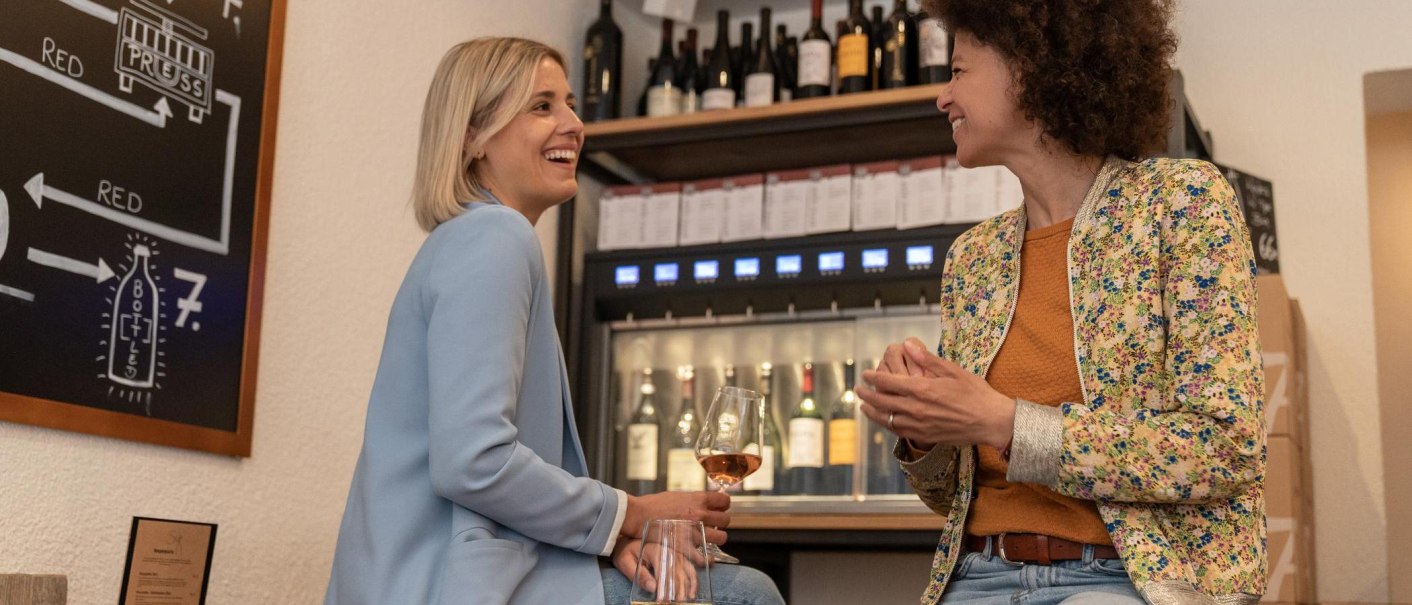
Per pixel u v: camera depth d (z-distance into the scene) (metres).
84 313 2.10
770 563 3.49
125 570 2.07
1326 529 3.27
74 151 2.11
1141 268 1.47
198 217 2.33
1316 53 3.50
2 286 1.97
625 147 3.49
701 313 3.52
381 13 2.88
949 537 1.58
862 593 3.54
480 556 1.49
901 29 3.39
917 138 3.41
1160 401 1.43
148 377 2.21
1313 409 3.33
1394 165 3.94
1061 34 1.57
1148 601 1.36
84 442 2.11
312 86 2.65
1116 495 1.37
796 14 3.90
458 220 1.63
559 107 1.86
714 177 3.79
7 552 1.97
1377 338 3.89
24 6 2.04
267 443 2.47
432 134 1.79
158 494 2.23
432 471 1.51
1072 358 1.52
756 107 3.35
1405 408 3.83
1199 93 3.58
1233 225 1.43
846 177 3.36
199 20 2.36
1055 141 1.60
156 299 2.23
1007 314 1.60
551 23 3.59
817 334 3.35
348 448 2.68
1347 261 3.38
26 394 1.99
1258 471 1.36
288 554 2.50
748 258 3.38
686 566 1.40
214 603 2.32
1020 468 1.40
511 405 1.53
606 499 1.60
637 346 3.50
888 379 1.44
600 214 3.60
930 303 3.33
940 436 1.45
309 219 2.62
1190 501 1.38
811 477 3.22
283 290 2.54
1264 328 2.85
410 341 1.62
